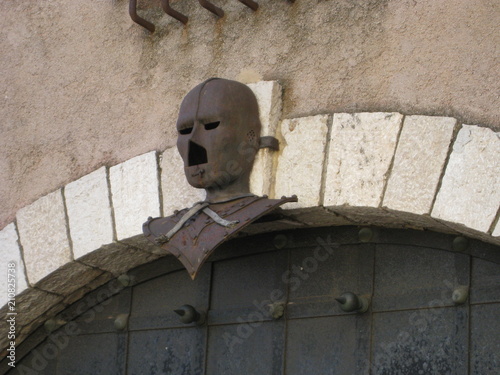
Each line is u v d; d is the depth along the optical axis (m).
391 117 4.48
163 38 5.47
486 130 4.20
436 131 4.34
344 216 4.71
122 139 5.45
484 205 4.11
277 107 4.86
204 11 5.35
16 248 5.68
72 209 5.51
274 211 4.73
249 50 5.10
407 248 4.65
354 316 4.70
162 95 5.38
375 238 4.76
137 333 5.50
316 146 4.68
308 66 4.86
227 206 4.66
